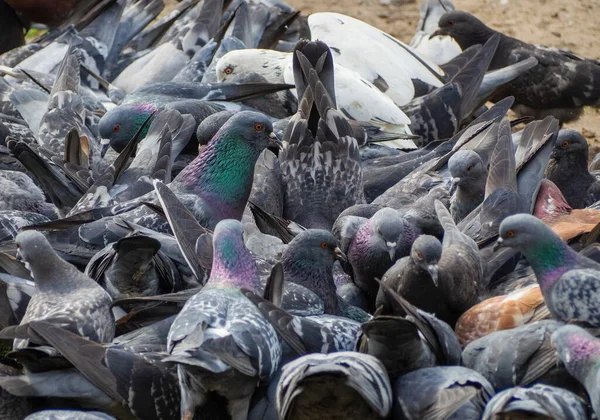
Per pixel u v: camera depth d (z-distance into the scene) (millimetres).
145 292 11195
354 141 14656
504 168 13219
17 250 11992
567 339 9391
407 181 14500
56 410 9438
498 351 9977
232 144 13000
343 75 16547
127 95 16312
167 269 11375
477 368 10055
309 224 13867
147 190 13195
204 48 18422
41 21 20078
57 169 13758
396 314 10672
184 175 13219
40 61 18047
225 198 13016
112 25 19156
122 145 15031
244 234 12930
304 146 14516
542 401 8789
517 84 19875
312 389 8914
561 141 14961
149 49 19500
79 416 9219
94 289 10719
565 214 13156
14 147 13203
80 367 9539
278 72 17422
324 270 11734
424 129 17172
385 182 15102
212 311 9555
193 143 15633
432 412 9125
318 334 10133
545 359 9766
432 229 13156
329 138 14547
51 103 15727
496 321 10961
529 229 10961
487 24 23797
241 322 9508
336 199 14180
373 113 16375
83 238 11945
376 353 9594
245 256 10570
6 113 16562
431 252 11055
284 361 10281
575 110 19859
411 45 21109
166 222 12414
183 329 9320
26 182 14336
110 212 12406
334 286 11906
